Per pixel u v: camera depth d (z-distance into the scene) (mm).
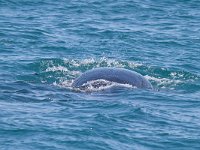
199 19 133625
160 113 67875
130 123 63469
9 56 96375
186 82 85062
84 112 67000
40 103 70812
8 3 139500
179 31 120938
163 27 124062
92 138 58219
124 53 102375
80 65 92938
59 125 61469
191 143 58312
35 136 58094
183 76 88750
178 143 58219
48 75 86938
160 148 57000
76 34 114875
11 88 77438
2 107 67938
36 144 56094
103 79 79438
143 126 62781
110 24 124562
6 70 88188
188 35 117688
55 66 91625
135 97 74812
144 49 105875
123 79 79750
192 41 112750
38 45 105125
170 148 57125
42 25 120125
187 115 67875
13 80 83375
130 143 57719
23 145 55750
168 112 68625
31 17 127688
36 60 93750
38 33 113125
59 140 57312
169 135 60188
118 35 115125
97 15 133250
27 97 73250
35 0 144250
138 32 118250
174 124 64000
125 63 94500
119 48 105812
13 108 67812
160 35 116562
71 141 57188
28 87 78562
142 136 59625
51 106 69500
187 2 150750
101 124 62375
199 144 58156
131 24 125688
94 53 101438
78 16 131250
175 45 109438
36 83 81875
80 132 59562
